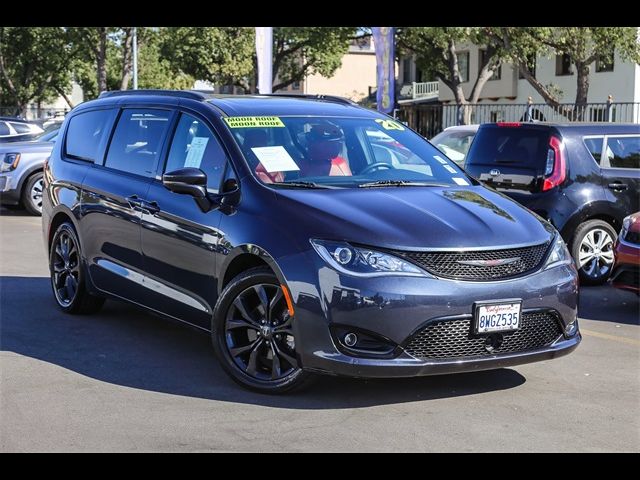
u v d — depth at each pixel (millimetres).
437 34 26578
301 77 46812
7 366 5809
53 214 7453
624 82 34094
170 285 5984
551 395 5340
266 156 5738
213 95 6477
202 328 5730
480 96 43469
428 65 38750
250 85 45156
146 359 6016
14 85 50875
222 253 5430
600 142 9414
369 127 6410
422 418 4855
